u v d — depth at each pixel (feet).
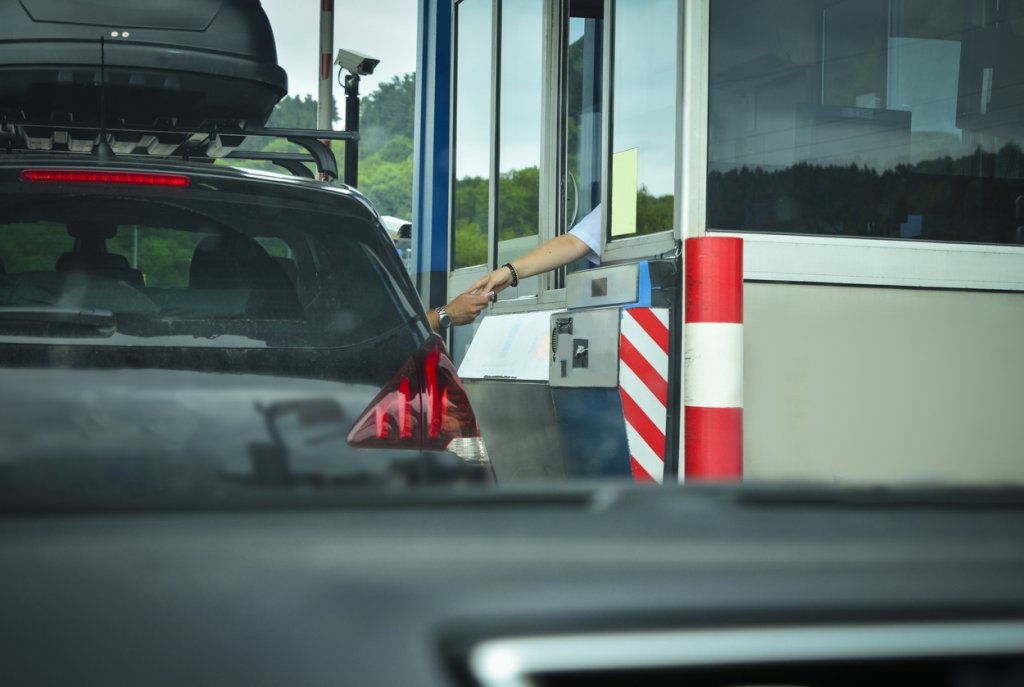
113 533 1.94
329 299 11.40
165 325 10.72
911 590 2.04
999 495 2.42
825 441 16.52
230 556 1.89
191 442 10.52
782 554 2.06
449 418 11.44
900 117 17.21
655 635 1.90
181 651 1.72
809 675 1.98
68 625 1.73
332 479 10.94
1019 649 2.04
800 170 16.78
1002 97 17.65
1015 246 17.51
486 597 1.87
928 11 17.33
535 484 2.33
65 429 10.29
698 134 16.37
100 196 11.28
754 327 16.37
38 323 10.52
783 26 16.78
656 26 17.31
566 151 21.77
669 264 16.15
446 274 27.53
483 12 25.55
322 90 31.40
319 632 1.78
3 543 1.87
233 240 11.37
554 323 18.52
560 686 1.87
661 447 16.14
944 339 17.10
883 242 16.87
